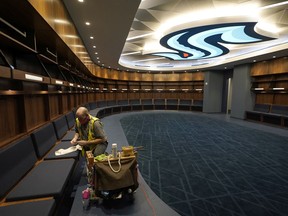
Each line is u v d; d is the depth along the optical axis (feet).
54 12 7.65
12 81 6.51
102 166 5.68
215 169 10.06
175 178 8.95
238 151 13.24
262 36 16.80
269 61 24.26
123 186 5.65
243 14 13.76
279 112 23.43
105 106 33.40
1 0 5.00
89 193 6.05
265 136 17.93
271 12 13.34
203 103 38.86
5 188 4.81
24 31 7.43
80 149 8.09
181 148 13.88
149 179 8.82
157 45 22.94
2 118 6.28
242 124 24.62
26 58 8.09
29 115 8.34
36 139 7.43
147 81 43.32
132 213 5.61
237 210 6.53
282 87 23.66
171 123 25.22
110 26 12.63
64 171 6.08
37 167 6.37
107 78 34.83
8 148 5.47
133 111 40.24
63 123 11.78
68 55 13.26
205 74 38.19
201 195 7.47
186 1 11.98
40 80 7.12
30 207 4.26
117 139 15.42
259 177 9.16
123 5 9.52
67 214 6.18
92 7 9.78
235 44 21.35
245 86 27.89
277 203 6.98
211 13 13.87
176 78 42.70
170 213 6.13
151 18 14.64
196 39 18.90
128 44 22.43
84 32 14.02
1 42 5.96
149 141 15.83
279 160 11.53
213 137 17.40
